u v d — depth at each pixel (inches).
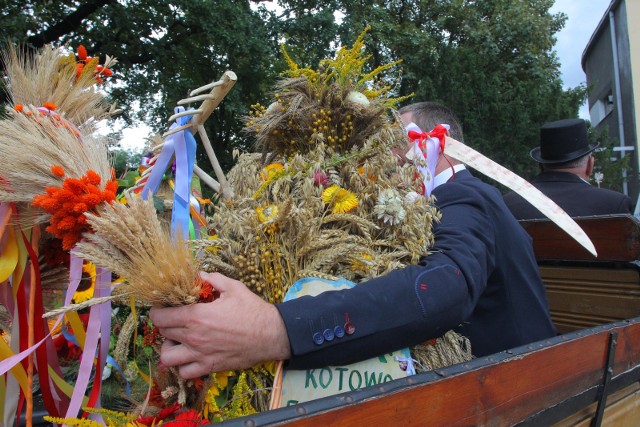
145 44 317.1
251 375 42.8
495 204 59.4
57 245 52.0
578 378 53.7
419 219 50.3
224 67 336.8
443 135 64.4
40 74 54.1
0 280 46.1
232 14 319.3
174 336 39.8
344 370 43.8
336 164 54.6
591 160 127.0
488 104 341.4
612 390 60.2
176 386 44.2
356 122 60.4
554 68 574.9
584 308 90.9
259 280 46.4
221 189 52.9
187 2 301.0
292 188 54.3
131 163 76.9
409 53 404.8
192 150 50.7
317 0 385.7
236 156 62.6
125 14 297.1
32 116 47.9
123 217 39.4
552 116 342.3
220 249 47.4
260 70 346.3
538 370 47.8
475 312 59.3
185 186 48.6
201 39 341.7
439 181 64.5
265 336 39.6
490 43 449.1
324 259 46.6
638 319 68.9
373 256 48.3
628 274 83.7
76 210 40.1
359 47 60.0
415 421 36.0
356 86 61.5
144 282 38.5
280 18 355.3
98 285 45.4
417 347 49.3
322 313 41.1
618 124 587.5
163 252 39.1
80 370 43.6
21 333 48.2
